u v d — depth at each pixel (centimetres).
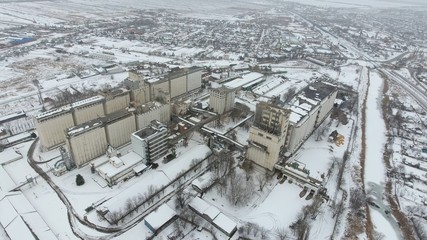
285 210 13938
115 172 15112
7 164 16300
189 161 17062
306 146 19488
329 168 17225
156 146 16688
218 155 17575
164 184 15325
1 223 12269
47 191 14538
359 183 16525
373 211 14550
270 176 16275
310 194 15025
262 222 13162
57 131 17575
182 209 13750
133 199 13888
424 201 15300
